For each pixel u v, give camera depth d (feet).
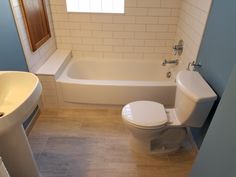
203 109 4.75
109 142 6.30
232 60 4.17
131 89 7.16
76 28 8.61
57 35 8.82
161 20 8.26
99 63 9.14
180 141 5.96
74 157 5.76
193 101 4.61
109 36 8.73
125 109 5.55
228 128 2.95
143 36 8.67
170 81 7.33
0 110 3.69
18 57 6.00
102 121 7.23
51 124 7.03
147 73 9.23
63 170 5.39
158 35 8.63
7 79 3.99
